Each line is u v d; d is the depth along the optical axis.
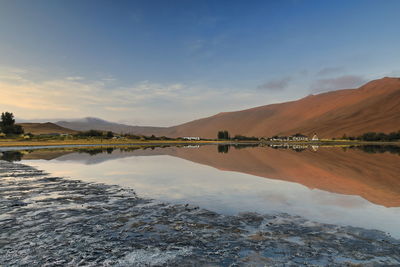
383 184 11.63
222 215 7.02
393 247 4.94
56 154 32.09
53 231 5.81
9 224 6.27
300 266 4.25
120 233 5.71
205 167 18.50
